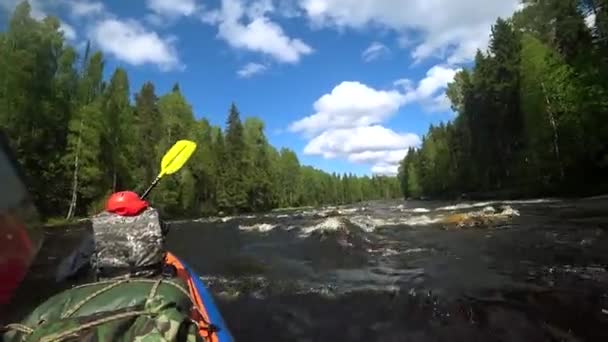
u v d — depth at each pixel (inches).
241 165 2472.9
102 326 64.9
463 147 2220.7
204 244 586.6
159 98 2297.0
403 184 5093.5
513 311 221.9
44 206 1189.1
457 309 232.7
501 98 1651.1
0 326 74.2
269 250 486.9
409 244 457.4
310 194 4318.4
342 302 260.4
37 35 1182.3
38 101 1176.2
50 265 387.9
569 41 1350.9
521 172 1497.3
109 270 90.4
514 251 372.2
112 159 1460.4
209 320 117.0
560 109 1247.5
